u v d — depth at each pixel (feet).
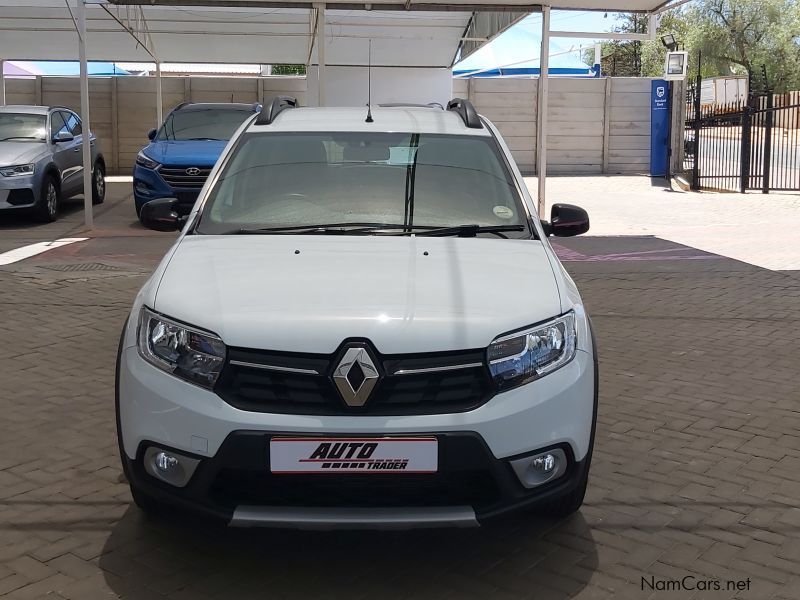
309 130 16.52
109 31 63.62
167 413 10.99
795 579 11.88
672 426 17.78
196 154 43.75
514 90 77.15
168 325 11.44
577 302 12.59
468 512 10.86
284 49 69.21
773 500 14.38
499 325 11.21
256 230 14.28
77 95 76.02
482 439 10.73
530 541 12.95
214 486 10.93
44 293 29.58
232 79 76.48
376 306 11.34
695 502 14.29
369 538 13.03
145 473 11.39
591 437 12.04
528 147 78.13
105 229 44.86
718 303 28.84
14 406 18.63
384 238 13.82
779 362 22.20
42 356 22.35
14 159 44.93
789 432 17.46
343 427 10.59
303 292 11.68
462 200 15.08
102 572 11.94
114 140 76.79
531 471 11.21
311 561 12.35
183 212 43.37
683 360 22.43
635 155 78.48
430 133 16.55
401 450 10.62
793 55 132.36
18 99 75.25
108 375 20.85
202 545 12.76
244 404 10.79
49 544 12.71
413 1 42.86
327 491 10.89
